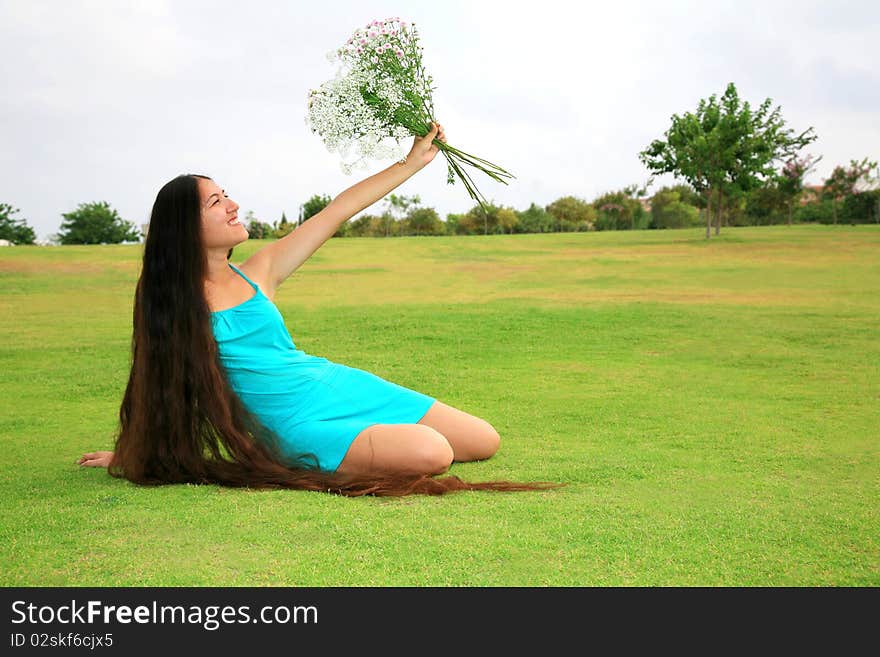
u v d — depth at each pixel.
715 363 8.23
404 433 3.82
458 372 7.80
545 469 4.04
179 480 3.83
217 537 2.91
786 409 5.86
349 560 2.68
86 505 3.37
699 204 50.81
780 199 45.84
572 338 10.09
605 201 54.06
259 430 3.98
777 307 12.78
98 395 6.92
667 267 21.12
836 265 20.78
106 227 49.94
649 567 2.63
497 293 16.11
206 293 3.94
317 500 3.43
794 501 3.40
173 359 3.84
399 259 24.09
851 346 9.20
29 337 10.88
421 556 2.71
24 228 48.53
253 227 39.25
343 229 47.69
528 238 32.19
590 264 22.30
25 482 3.84
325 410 4.02
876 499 3.44
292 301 14.95
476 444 4.18
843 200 43.41
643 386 6.93
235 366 3.96
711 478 3.83
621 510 3.23
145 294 3.90
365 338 10.34
